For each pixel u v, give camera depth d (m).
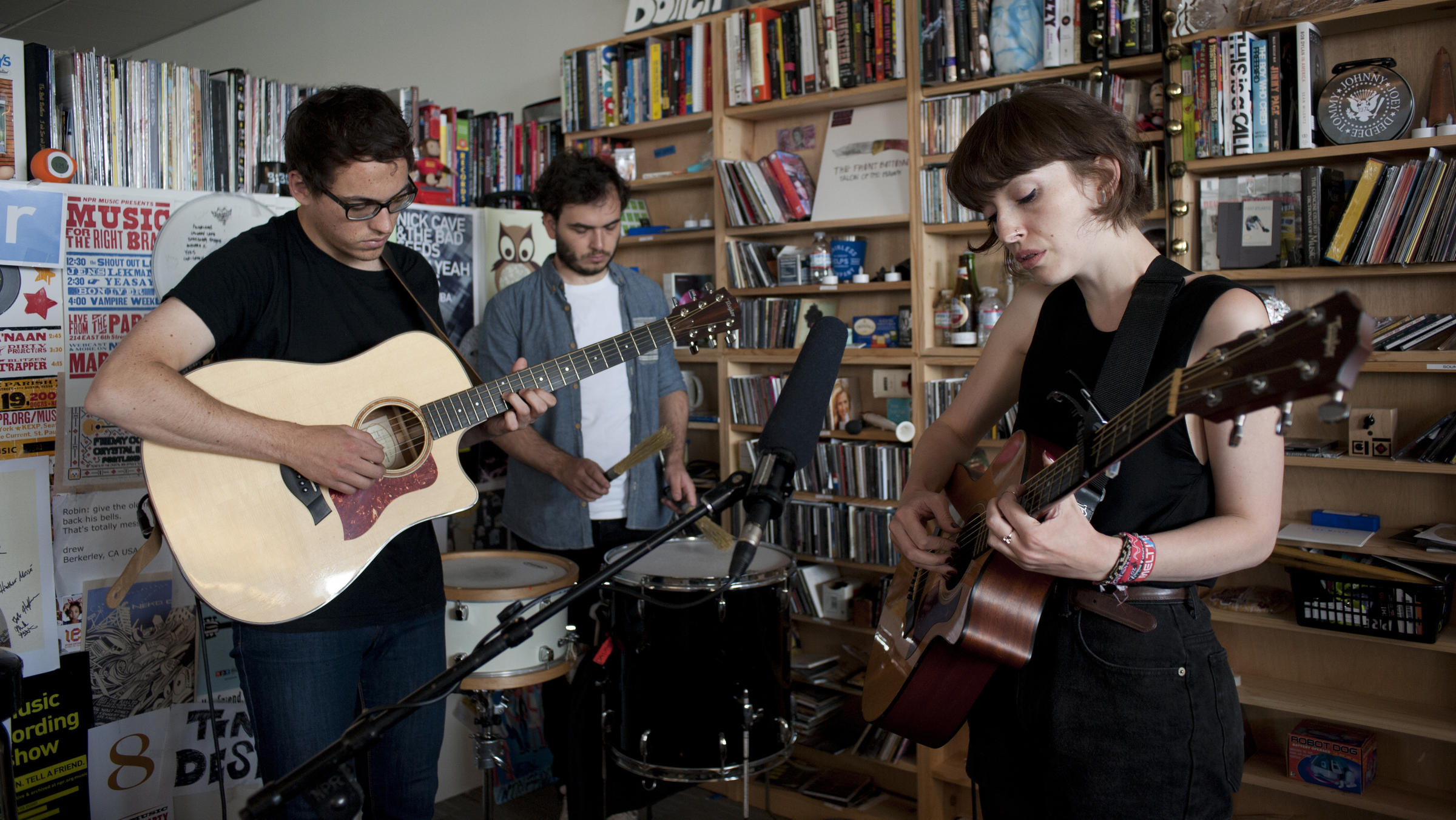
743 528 1.15
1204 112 2.29
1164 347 1.16
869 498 2.88
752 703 2.05
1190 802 1.18
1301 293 2.41
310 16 5.46
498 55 4.38
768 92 3.02
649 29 3.31
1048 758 1.26
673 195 3.60
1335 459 2.20
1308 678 2.46
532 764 3.13
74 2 5.81
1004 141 1.15
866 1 2.78
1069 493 1.11
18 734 2.19
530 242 3.20
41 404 2.23
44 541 2.23
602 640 2.29
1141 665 1.18
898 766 2.86
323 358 1.73
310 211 1.67
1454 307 2.22
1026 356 1.43
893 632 1.64
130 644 2.35
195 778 2.45
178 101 2.67
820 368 1.22
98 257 2.31
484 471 3.12
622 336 1.93
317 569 1.63
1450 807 2.18
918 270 2.76
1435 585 2.07
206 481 1.56
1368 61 2.14
